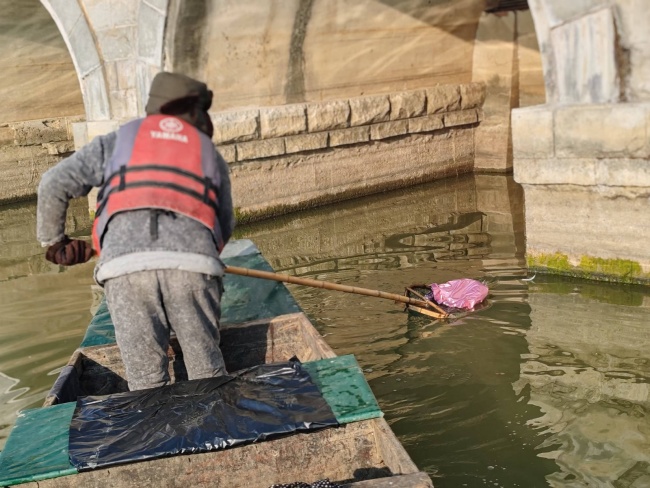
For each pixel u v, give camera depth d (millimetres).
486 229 7801
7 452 2643
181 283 2977
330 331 5020
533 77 11211
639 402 3785
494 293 5672
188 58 8703
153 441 2646
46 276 7199
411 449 3451
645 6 5332
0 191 11859
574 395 3906
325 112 9891
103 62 9117
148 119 3146
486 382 4117
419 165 11289
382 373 4305
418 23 10508
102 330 4188
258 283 4988
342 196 10398
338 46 10008
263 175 9453
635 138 5469
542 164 5957
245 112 9133
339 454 2742
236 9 8617
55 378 4586
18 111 12078
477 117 11750
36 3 10727
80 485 2553
